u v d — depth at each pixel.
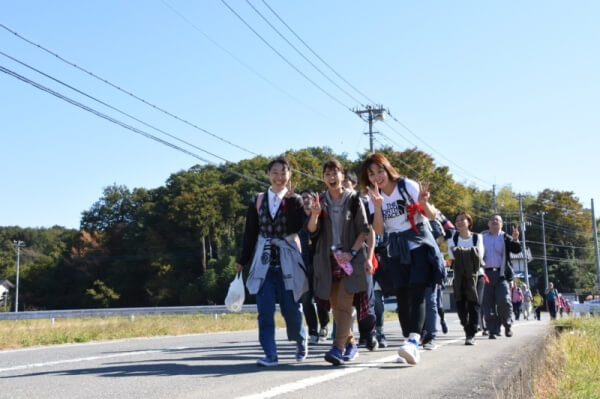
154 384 4.14
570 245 76.69
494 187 57.53
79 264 66.44
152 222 66.31
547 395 5.28
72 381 4.44
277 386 3.82
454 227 8.16
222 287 59.72
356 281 4.95
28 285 69.25
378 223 5.16
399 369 4.62
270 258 5.07
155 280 61.97
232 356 6.37
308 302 7.84
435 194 56.59
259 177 68.06
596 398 5.65
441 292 9.73
